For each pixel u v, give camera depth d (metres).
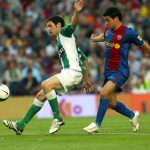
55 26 27.92
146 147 22.33
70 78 27.48
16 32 63.38
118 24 27.80
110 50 27.92
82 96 50.62
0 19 65.50
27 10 67.12
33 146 23.11
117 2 70.44
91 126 27.25
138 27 67.62
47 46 60.53
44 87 27.23
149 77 57.25
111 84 27.41
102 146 22.73
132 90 56.00
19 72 53.72
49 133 27.78
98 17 66.81
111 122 38.03
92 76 55.59
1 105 50.12
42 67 56.88
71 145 23.19
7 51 58.12
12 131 30.48
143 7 70.94
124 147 22.36
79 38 61.81
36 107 27.67
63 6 67.88
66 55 27.61
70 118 45.47
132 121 29.47
